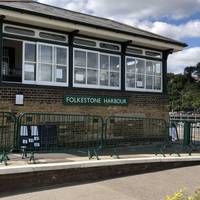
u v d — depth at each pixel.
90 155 10.66
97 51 14.72
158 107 16.62
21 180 8.59
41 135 10.75
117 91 15.20
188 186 9.59
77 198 8.15
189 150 13.38
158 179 10.21
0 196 8.04
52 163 9.41
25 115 11.55
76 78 14.06
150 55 16.61
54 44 13.49
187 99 81.12
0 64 12.03
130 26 18.05
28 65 12.91
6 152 9.83
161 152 12.61
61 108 13.45
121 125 15.15
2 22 12.16
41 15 12.42
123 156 11.52
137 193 8.81
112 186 9.30
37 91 12.90
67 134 13.20
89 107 14.27
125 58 15.58
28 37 12.87
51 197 8.12
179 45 16.80
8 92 12.23
